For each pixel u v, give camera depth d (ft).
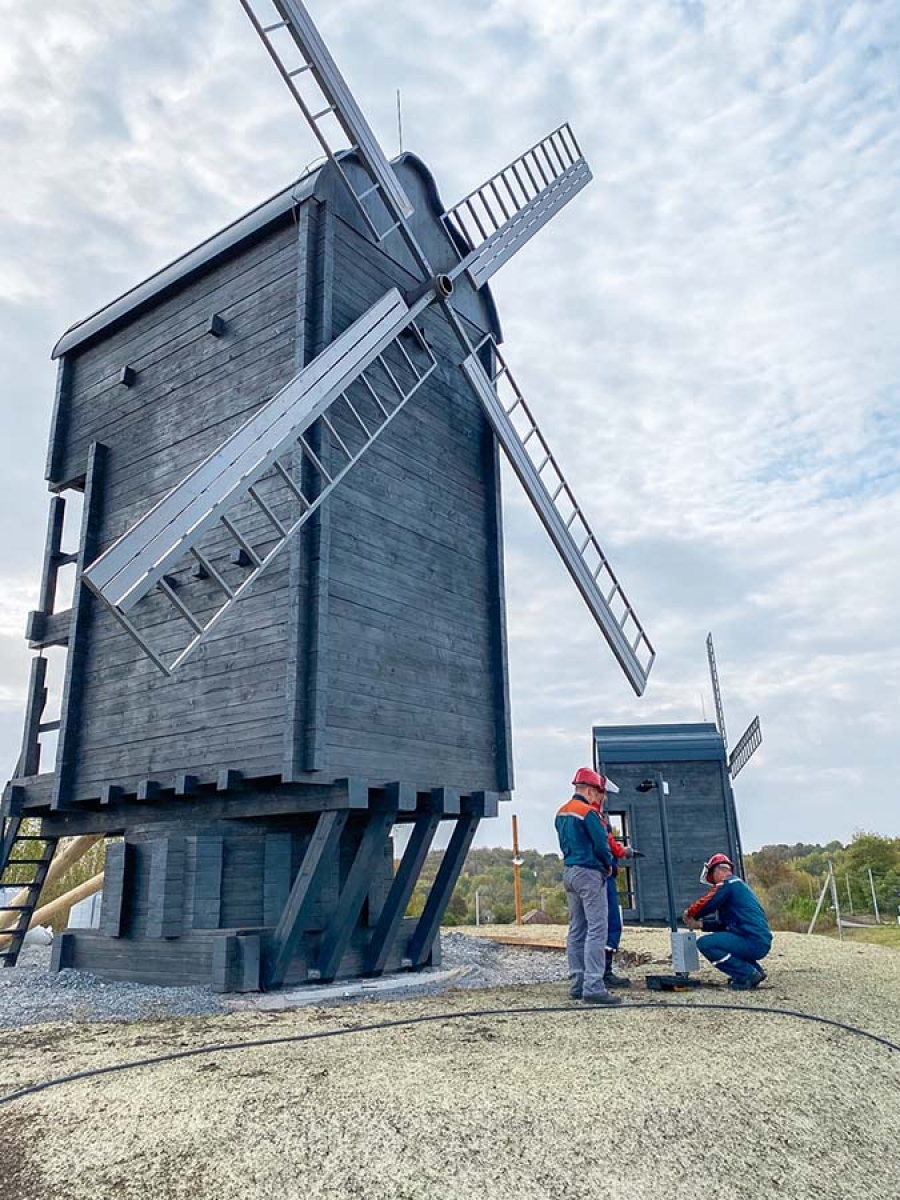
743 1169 13.14
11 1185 12.63
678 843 66.49
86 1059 18.54
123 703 36.24
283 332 34.58
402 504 36.45
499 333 45.80
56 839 41.06
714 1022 21.36
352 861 35.09
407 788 31.94
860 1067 17.76
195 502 26.48
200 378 37.60
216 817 33.24
